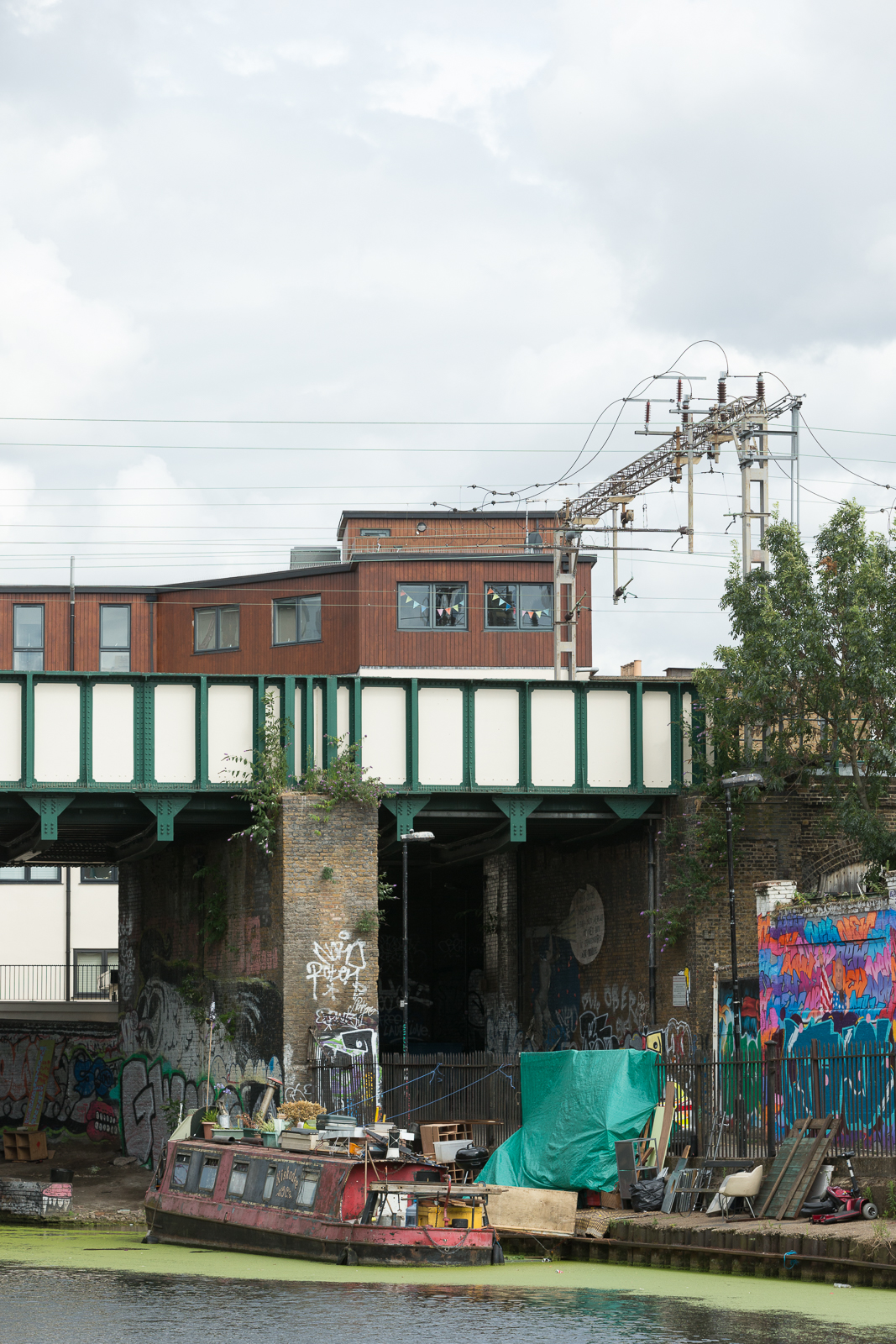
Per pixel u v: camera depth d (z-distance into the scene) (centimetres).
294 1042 3528
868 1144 2808
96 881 7094
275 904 3609
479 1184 3122
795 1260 2541
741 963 3684
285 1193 2975
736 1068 3103
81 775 3544
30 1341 2134
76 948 7031
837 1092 2906
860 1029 2997
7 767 3516
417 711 3722
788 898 3366
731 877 3406
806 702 3547
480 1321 2252
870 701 3497
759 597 3631
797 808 3738
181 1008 4162
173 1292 2547
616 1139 3156
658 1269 2752
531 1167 3244
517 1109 3588
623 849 3997
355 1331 2180
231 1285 2608
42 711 3547
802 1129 2844
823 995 3131
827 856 3738
